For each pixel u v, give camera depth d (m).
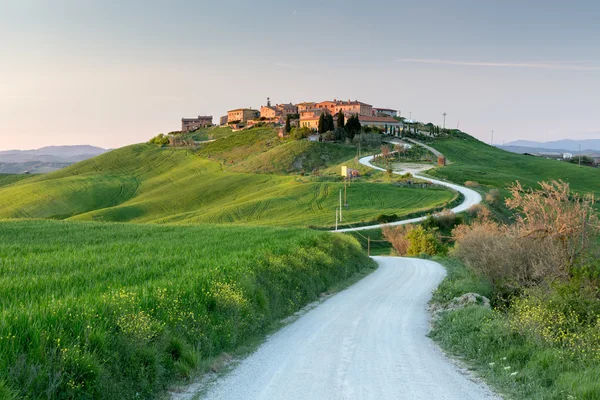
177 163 195.88
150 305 10.34
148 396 8.10
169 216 111.69
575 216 16.45
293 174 150.62
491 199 87.50
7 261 16.42
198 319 10.90
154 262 16.84
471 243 22.89
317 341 12.27
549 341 10.22
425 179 119.38
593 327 10.93
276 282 17.06
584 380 7.80
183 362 9.21
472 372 9.54
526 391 8.07
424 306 18.47
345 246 32.97
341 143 177.38
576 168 158.38
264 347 11.62
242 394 8.20
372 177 127.75
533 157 196.62
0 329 7.25
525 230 17.78
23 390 6.44
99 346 7.89
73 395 6.89
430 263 38.69
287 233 31.89
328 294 20.98
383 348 11.55
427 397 7.97
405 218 82.06
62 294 11.16
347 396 8.02
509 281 19.62
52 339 7.46
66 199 146.38
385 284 25.14
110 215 120.62
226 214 101.31
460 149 184.75
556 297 12.98
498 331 11.23
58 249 21.78
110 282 12.90
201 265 16.12
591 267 14.05
